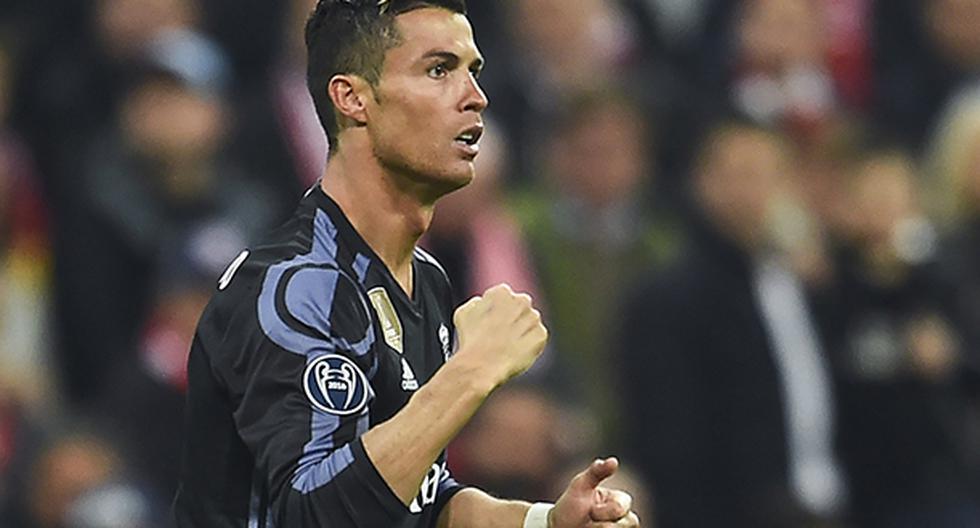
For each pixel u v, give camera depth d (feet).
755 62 123.13
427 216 54.39
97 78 116.88
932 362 105.91
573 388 104.06
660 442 101.60
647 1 129.08
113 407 101.60
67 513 98.53
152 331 102.63
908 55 132.98
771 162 104.47
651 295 102.63
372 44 53.36
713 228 103.40
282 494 50.65
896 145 122.31
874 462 105.91
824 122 118.73
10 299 111.04
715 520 101.76
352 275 53.52
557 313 106.73
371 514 49.78
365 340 52.70
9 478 100.42
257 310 52.29
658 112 116.78
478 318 51.37
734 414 102.37
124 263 111.14
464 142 53.52
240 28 121.90
